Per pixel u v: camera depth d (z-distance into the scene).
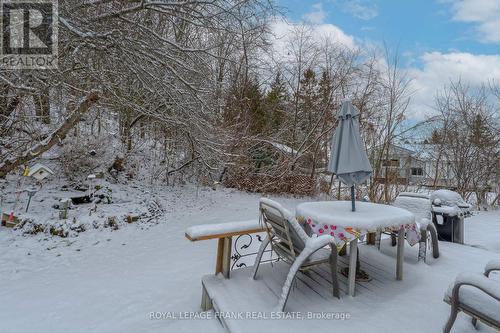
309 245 2.15
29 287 3.24
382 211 2.73
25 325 2.43
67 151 7.54
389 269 2.99
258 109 12.72
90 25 4.75
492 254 3.52
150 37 5.36
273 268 2.92
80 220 5.40
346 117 2.70
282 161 11.71
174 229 5.91
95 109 7.12
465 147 11.30
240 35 6.11
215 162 9.41
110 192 7.29
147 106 7.00
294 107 13.44
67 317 2.55
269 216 2.47
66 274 3.66
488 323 1.60
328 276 2.77
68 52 4.79
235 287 2.52
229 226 2.56
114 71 5.39
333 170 2.74
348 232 2.30
